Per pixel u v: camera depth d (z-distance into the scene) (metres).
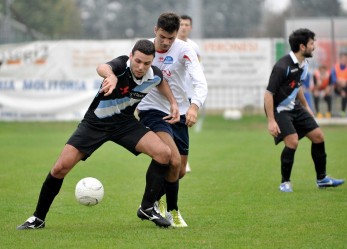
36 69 65.62
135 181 33.53
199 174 35.66
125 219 24.11
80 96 65.94
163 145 21.58
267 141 53.53
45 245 19.92
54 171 21.47
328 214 24.47
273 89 29.08
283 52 67.56
